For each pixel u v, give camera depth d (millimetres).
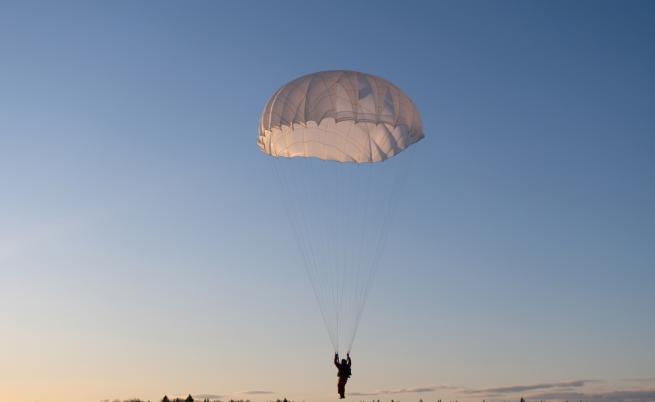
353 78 44688
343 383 44094
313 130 46250
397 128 45625
